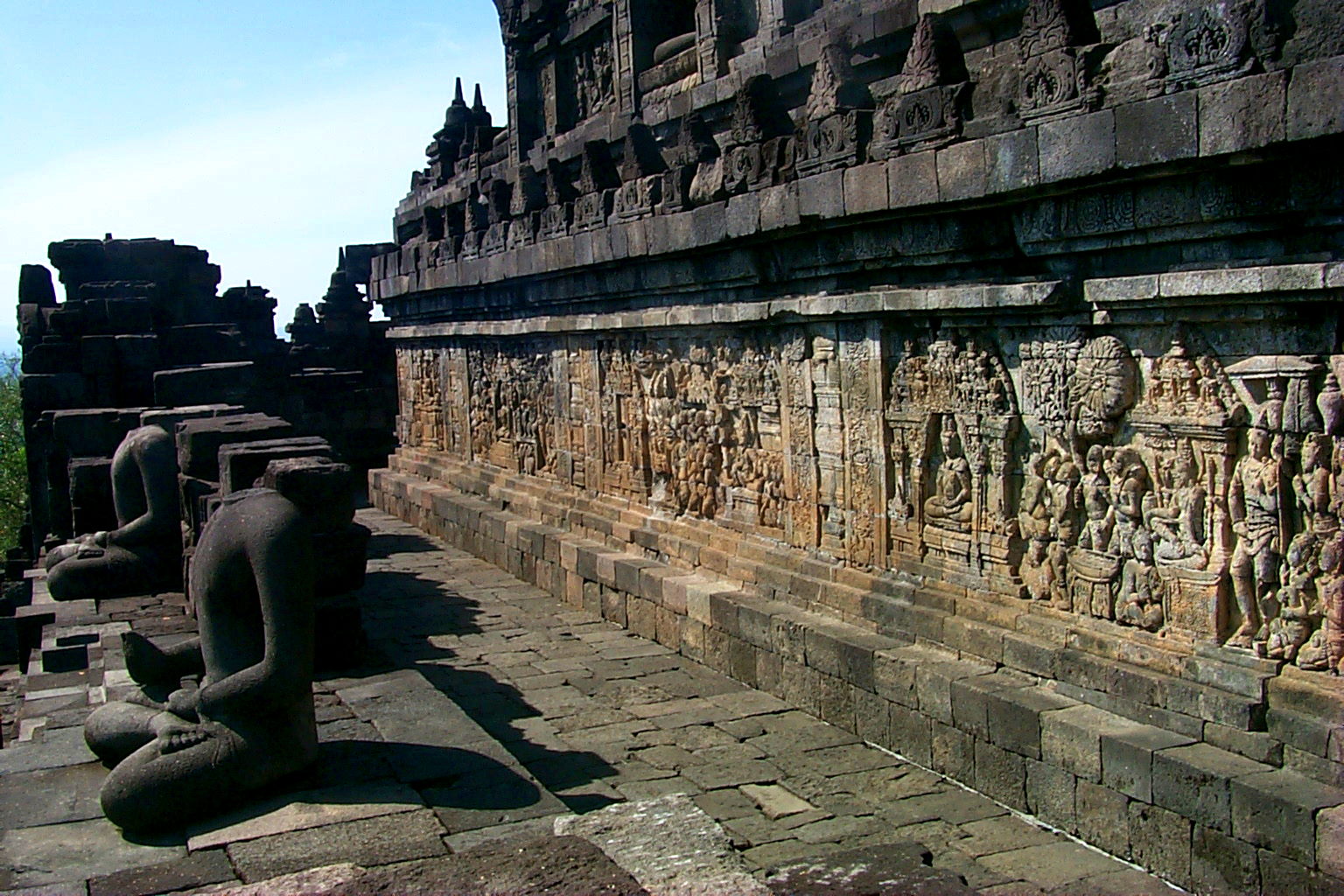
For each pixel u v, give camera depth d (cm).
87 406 2497
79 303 2570
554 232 1691
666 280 1428
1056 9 845
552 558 1731
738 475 1379
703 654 1340
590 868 538
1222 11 730
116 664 1087
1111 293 830
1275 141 701
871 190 1018
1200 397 801
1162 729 819
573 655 1404
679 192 1340
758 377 1305
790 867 577
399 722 909
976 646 987
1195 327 802
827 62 1116
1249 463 777
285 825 696
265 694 721
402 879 538
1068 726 842
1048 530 937
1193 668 807
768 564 1301
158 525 1447
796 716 1146
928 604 1054
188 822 704
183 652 822
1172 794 765
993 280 959
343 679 1039
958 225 966
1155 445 841
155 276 2994
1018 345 952
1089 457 891
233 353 2802
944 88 948
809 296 1176
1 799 751
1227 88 725
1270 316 746
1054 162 843
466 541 2112
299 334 3475
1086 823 834
